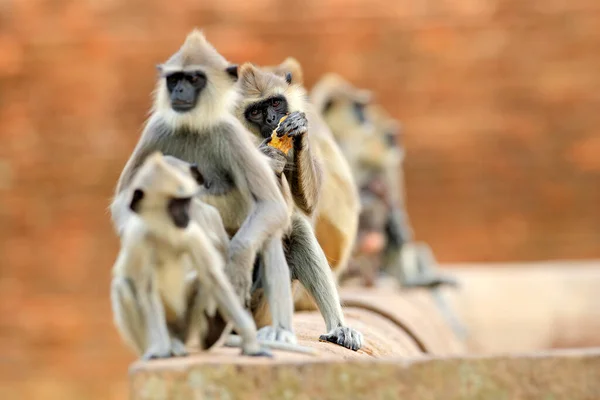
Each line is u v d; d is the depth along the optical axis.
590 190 27.75
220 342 5.89
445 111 27.77
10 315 26.80
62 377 26.33
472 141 27.75
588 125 27.78
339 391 5.36
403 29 27.67
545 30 27.83
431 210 27.72
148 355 5.36
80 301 26.83
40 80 27.41
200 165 6.67
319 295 7.60
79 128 27.39
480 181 27.70
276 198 6.63
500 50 27.80
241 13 27.44
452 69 27.69
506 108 27.80
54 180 27.30
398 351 8.34
